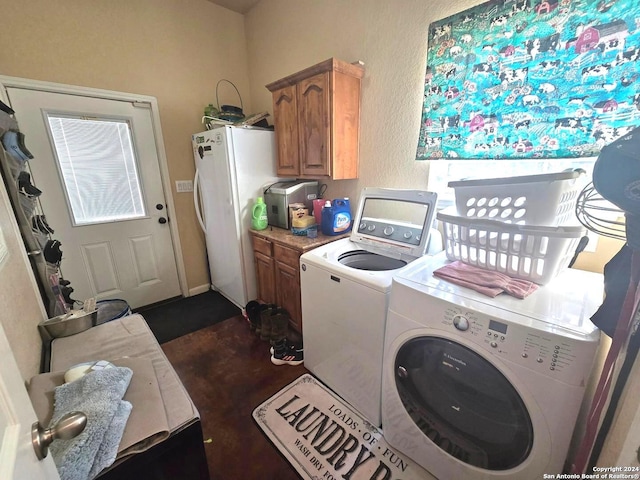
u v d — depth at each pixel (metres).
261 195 2.44
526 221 0.99
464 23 1.41
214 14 2.64
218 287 2.97
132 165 2.45
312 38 2.23
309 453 1.31
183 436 0.85
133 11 2.23
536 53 1.23
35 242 1.40
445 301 0.95
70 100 2.09
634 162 0.54
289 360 1.90
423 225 1.53
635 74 1.03
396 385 1.17
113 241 2.47
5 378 0.46
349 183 2.24
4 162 1.28
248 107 3.04
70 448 0.70
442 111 1.58
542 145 1.28
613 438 0.68
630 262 0.70
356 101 1.98
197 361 1.95
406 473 1.22
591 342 0.71
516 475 0.91
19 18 1.84
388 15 1.75
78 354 1.18
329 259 1.54
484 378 0.92
